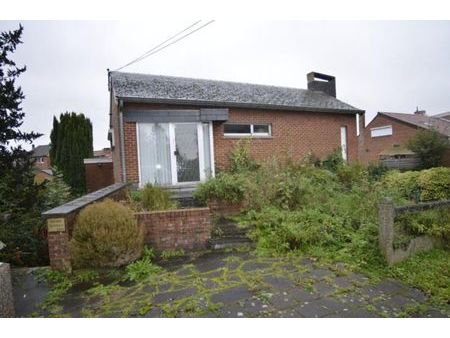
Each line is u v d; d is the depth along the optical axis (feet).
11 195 24.59
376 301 11.08
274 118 39.06
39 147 139.85
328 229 17.58
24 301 11.72
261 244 16.94
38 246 18.49
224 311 10.14
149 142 31.01
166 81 39.42
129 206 19.86
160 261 15.69
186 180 32.04
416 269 14.58
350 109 44.98
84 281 13.60
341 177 33.60
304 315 9.94
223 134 34.91
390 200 15.47
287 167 31.68
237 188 23.54
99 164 49.62
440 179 28.76
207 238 17.42
